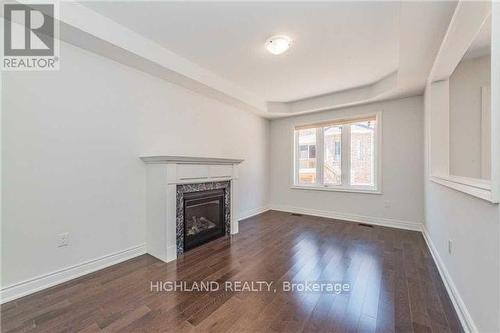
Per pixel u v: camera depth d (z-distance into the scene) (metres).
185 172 2.80
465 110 2.91
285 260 2.55
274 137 5.34
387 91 3.47
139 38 2.36
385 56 2.76
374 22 2.11
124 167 2.59
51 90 2.03
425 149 3.33
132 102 2.65
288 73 3.29
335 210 4.53
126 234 2.61
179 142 3.21
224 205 3.47
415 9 1.69
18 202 1.86
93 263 2.31
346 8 1.92
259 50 2.64
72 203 2.17
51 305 1.74
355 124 4.38
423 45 2.16
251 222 4.22
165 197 2.58
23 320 1.57
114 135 2.49
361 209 4.23
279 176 5.28
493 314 1.13
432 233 2.76
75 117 2.19
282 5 1.90
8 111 1.81
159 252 2.63
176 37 2.39
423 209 3.60
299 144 5.10
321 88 3.91
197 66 3.03
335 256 2.65
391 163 3.92
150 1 1.86
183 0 1.84
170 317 1.60
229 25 2.17
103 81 2.39
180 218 2.76
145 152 2.80
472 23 1.71
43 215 1.99
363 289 1.96
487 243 1.21
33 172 1.93
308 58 2.82
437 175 2.56
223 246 2.99
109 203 2.45
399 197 3.85
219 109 3.91
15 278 1.84
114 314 1.63
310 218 4.51
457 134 2.95
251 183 4.77
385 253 2.74
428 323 1.54
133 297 1.84
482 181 1.43
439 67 2.45
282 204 5.23
